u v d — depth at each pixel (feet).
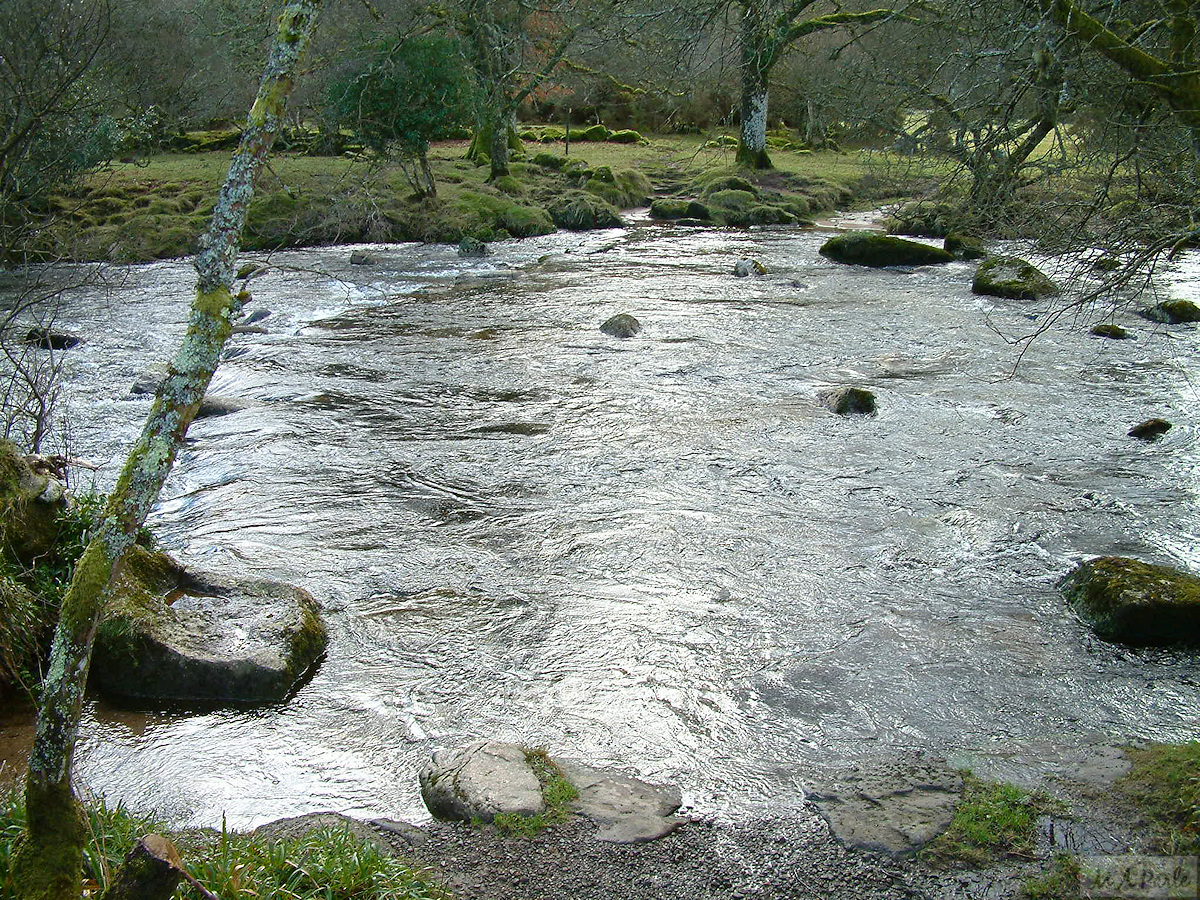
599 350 49.11
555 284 66.18
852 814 17.17
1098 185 27.99
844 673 22.06
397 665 22.67
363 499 31.73
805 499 31.60
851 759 19.04
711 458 35.04
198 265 11.00
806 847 16.38
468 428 38.32
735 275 69.31
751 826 16.98
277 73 10.98
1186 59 23.02
